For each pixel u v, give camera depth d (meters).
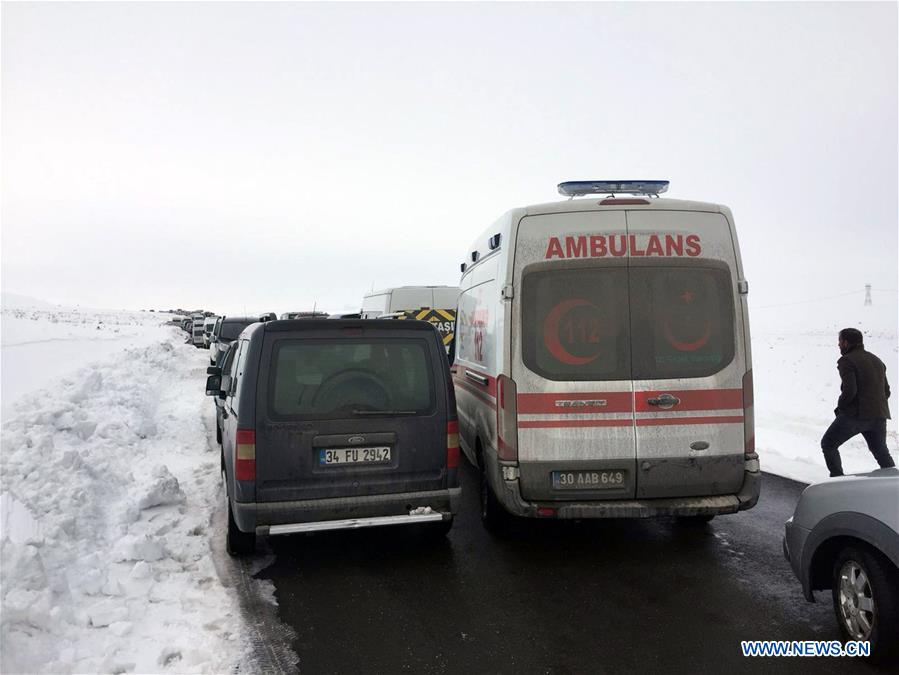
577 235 4.77
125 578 4.42
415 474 4.71
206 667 3.40
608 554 5.09
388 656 3.54
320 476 4.52
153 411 11.33
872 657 3.35
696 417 4.71
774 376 17.80
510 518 5.39
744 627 3.86
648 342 4.73
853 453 8.45
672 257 4.77
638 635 3.77
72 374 10.94
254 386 4.48
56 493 5.16
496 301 5.02
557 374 4.70
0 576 3.69
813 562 3.76
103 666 3.36
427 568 4.82
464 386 6.73
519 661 3.49
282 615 4.03
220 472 7.46
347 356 4.70
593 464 4.67
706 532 5.60
